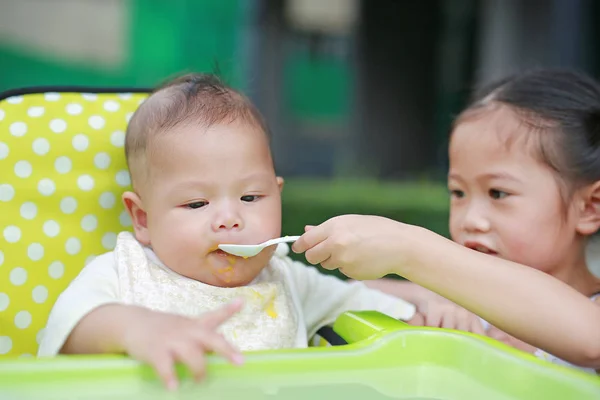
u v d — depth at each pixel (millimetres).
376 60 8547
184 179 1245
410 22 8477
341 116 14258
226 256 1241
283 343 1271
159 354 875
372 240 1167
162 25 12664
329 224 1193
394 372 1009
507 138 1423
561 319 1097
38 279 1439
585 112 1462
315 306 1470
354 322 1184
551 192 1410
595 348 1089
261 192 1282
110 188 1517
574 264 1484
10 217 1454
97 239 1492
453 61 8805
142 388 876
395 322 1162
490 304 1130
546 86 1503
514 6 6422
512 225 1409
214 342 896
